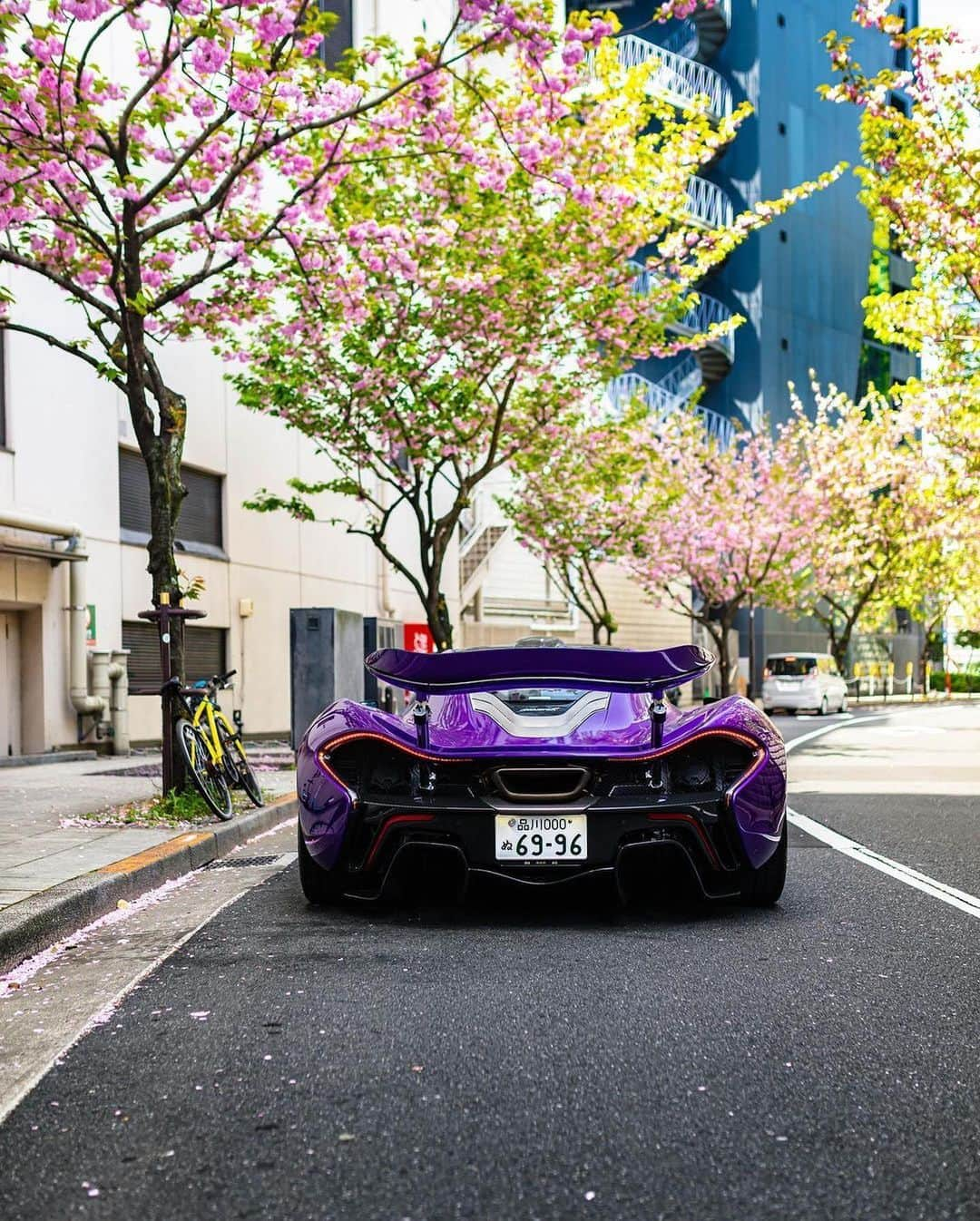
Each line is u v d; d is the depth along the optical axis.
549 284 12.45
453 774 4.89
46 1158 2.54
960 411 17.05
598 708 5.36
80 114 7.63
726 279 44.50
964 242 12.88
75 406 14.30
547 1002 3.72
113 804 8.94
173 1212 2.28
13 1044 3.44
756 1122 2.72
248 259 8.98
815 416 45.62
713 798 4.89
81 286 9.59
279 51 7.44
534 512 26.88
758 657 44.72
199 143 7.90
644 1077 3.03
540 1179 2.41
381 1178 2.42
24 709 13.77
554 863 4.73
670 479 30.59
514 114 9.21
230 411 18.06
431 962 4.25
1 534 12.84
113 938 4.91
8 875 5.65
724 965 4.22
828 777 12.53
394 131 8.79
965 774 12.93
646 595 39.28
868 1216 2.25
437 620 14.92
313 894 5.27
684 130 12.64
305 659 13.85
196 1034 3.43
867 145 12.76
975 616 58.09
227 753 8.77
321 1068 3.11
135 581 15.63
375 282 12.80
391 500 24.38
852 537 36.91
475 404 14.77
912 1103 2.84
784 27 44.88
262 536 18.98
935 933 4.78
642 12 42.53
